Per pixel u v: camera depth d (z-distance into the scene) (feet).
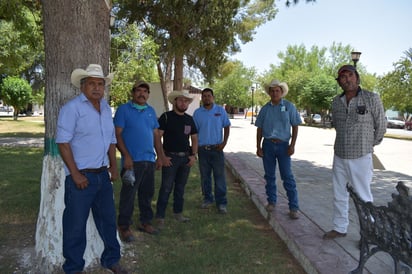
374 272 12.19
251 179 26.66
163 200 17.75
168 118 17.80
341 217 15.01
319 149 51.06
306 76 150.30
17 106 112.16
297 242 14.65
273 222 17.89
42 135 64.08
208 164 20.76
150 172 16.03
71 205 11.49
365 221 11.23
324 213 18.97
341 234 15.08
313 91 134.10
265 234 17.22
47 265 12.92
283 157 18.03
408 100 96.22
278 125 17.98
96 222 12.64
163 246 15.55
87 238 13.34
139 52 53.21
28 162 35.32
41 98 137.39
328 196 23.03
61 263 13.00
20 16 34.81
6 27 58.39
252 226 18.30
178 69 56.49
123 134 15.47
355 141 14.01
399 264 9.81
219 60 52.60
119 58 53.93
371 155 14.28
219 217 19.58
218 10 45.70
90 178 11.59
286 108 17.92
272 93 18.06
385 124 13.99
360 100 13.94
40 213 13.57
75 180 11.24
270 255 14.83
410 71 95.20
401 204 9.21
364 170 14.08
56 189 13.19
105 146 11.95
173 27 48.88
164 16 46.98
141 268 13.51
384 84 100.32
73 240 11.58
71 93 13.17
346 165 14.33
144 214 16.74
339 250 13.92
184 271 13.25
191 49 52.47
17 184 25.82
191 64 58.59
